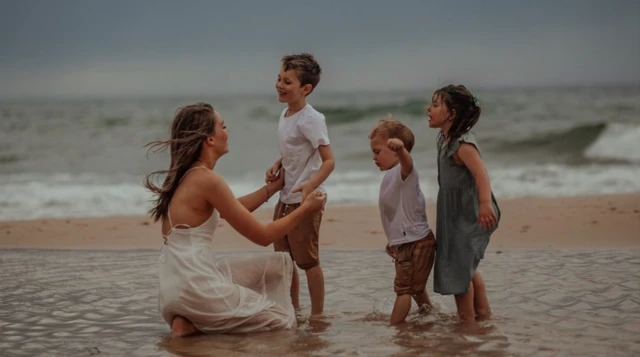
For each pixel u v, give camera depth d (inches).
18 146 999.0
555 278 212.8
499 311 176.9
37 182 599.8
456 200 165.5
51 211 433.7
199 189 159.8
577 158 742.5
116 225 356.8
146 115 1402.6
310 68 180.2
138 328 168.1
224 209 159.9
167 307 157.4
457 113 163.2
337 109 1194.0
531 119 1152.8
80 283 219.9
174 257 158.2
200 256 158.6
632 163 671.1
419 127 1078.4
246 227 161.5
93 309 187.3
